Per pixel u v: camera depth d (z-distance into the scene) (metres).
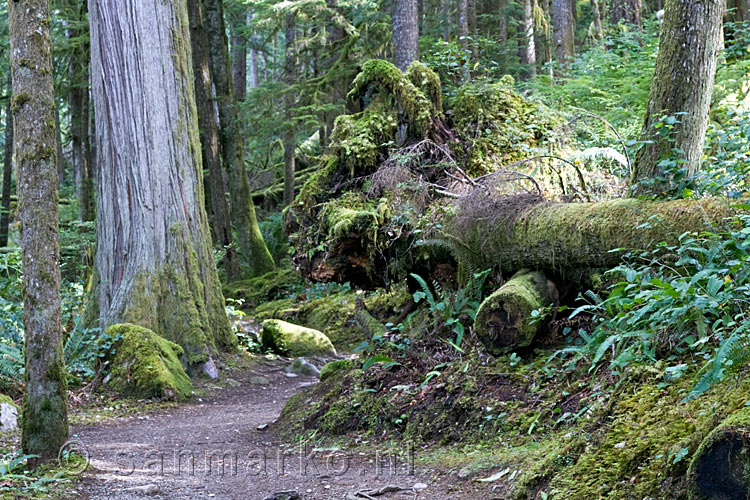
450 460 5.05
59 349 5.03
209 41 20.02
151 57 11.23
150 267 10.94
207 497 4.69
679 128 6.36
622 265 5.50
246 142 27.98
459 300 6.94
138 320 10.66
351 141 8.58
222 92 20.14
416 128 8.62
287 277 18.69
